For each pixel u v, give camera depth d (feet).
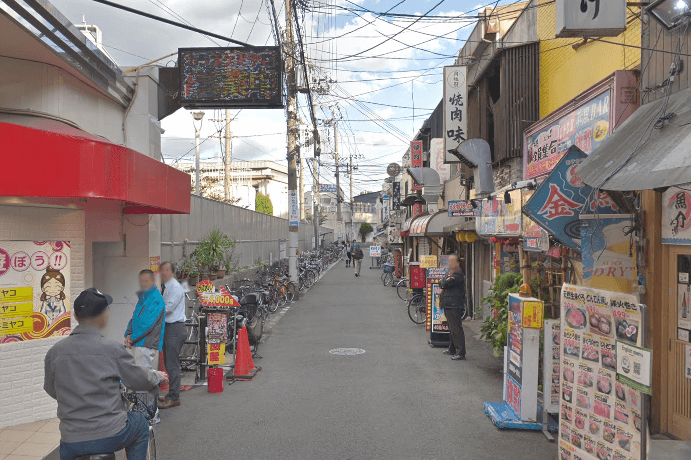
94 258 28.96
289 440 18.93
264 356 33.58
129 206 28.19
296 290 66.64
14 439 19.04
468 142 42.01
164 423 20.92
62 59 22.16
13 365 20.61
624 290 18.30
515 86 38.63
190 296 35.60
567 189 18.56
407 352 34.53
